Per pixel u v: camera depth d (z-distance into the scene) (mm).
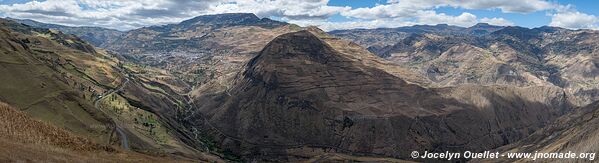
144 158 92062
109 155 86125
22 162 53344
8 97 173875
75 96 193375
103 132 175000
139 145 188375
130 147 177375
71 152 76062
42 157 60312
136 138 198625
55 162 59969
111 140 172750
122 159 83250
